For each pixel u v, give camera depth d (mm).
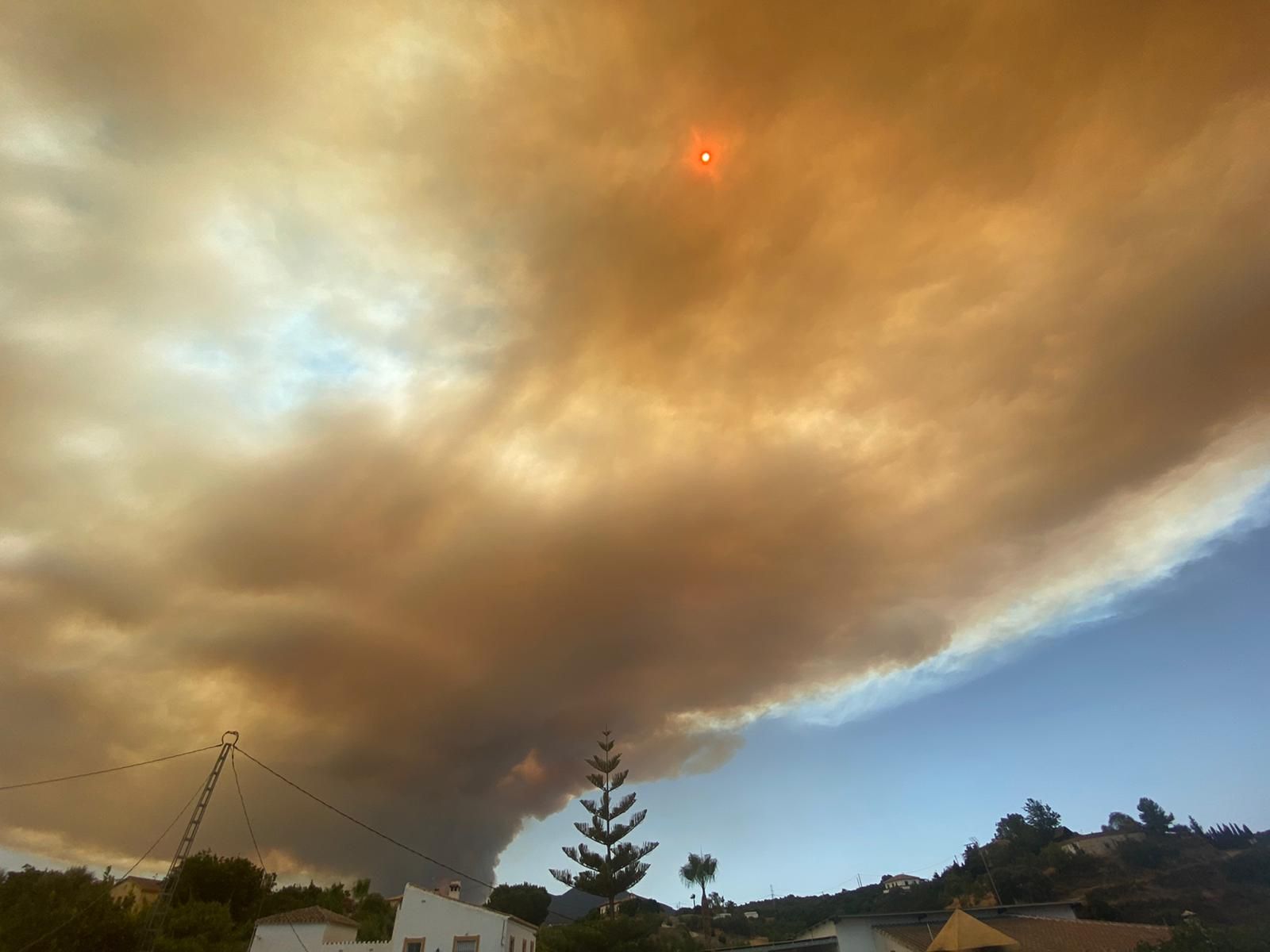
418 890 30438
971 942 18312
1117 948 23781
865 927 30750
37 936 31844
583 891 42594
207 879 44812
